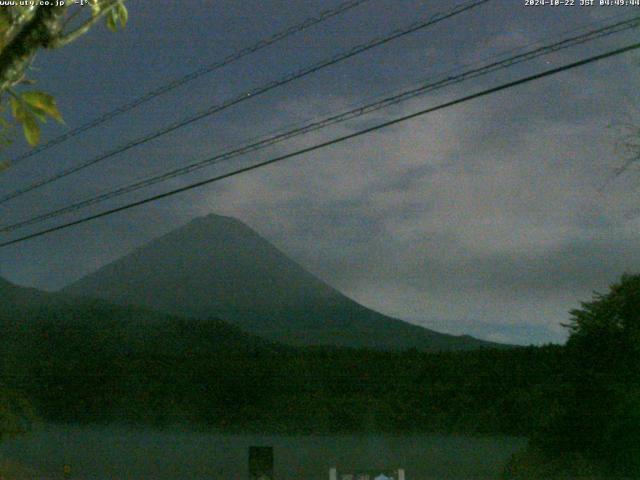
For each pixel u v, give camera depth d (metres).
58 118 3.47
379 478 14.52
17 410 32.06
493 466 25.47
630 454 20.83
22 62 3.47
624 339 21.75
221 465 30.12
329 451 28.83
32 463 31.12
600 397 21.89
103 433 32.41
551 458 22.72
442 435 26.88
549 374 24.56
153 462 31.16
